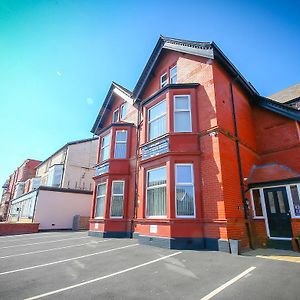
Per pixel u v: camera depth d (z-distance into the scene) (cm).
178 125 1035
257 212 960
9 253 838
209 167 897
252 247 845
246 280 476
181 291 426
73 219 2044
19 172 4331
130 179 1368
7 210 4028
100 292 427
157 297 401
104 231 1287
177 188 934
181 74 1177
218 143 891
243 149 1057
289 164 1080
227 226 782
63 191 2112
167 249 835
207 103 987
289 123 1128
